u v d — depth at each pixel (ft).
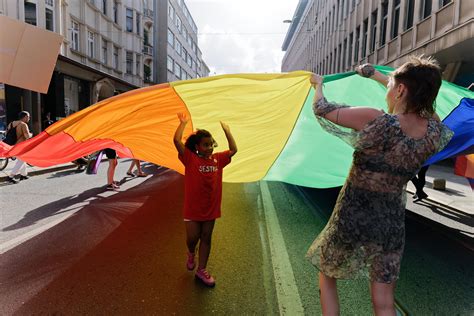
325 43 112.16
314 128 14.11
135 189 27.30
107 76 77.46
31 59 7.95
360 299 10.48
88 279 11.41
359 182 6.30
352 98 13.74
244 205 22.89
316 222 18.70
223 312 9.57
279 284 11.33
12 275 11.66
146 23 124.88
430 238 16.58
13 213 19.20
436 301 10.53
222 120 14.10
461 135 14.38
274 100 12.73
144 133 15.40
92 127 13.41
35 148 13.84
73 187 27.30
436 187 28.71
